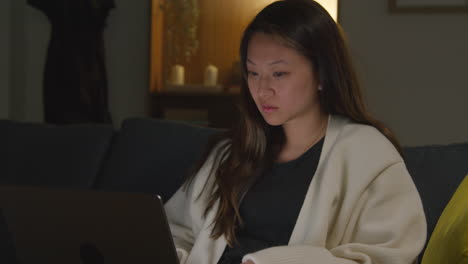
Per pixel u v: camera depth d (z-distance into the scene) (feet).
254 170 4.73
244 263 3.83
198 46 13.67
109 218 3.40
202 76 13.69
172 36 13.58
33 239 3.72
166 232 3.33
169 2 13.47
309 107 4.64
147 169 6.02
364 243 4.15
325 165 4.44
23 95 13.48
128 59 13.51
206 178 5.04
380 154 4.38
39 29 13.35
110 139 6.67
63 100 11.86
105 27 12.59
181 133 6.11
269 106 4.43
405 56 12.44
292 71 4.37
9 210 3.69
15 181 6.44
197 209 4.93
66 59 11.83
